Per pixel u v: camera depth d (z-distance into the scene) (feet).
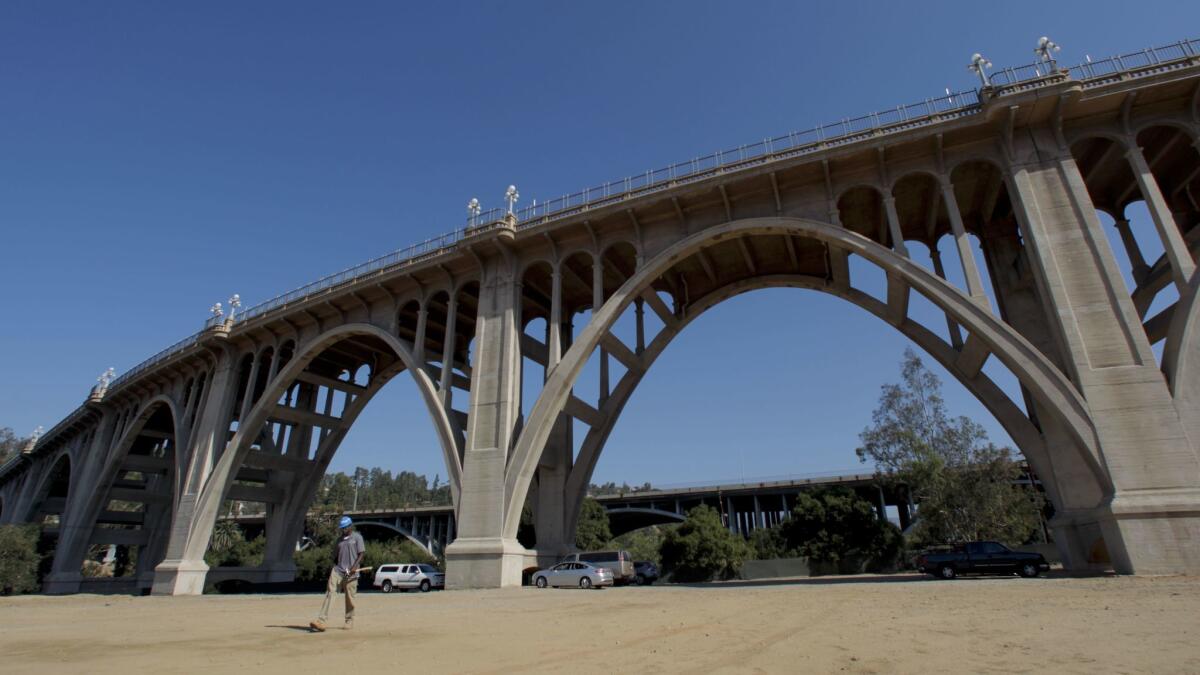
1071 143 72.54
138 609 70.49
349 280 118.62
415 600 67.41
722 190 86.33
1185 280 61.98
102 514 180.34
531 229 98.84
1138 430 58.95
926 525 137.08
